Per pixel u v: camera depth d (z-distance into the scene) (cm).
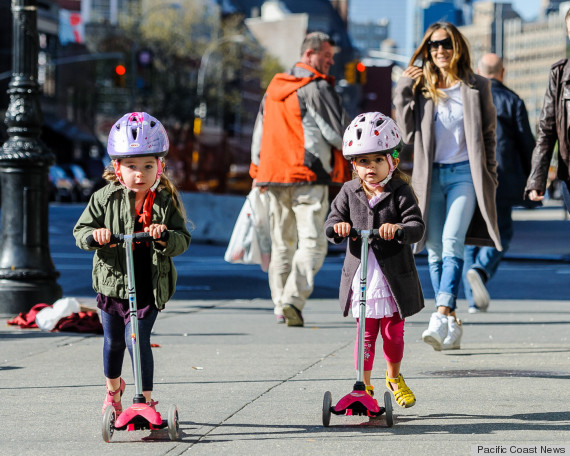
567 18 1972
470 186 2112
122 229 1399
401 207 1497
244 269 4369
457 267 2095
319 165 2575
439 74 2158
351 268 1516
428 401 1578
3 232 2725
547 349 2133
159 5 18938
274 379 1784
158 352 2117
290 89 2584
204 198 6550
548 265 4822
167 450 1273
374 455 1238
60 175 13675
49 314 2466
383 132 1460
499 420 1436
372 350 1538
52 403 1591
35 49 2794
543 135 2048
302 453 1250
